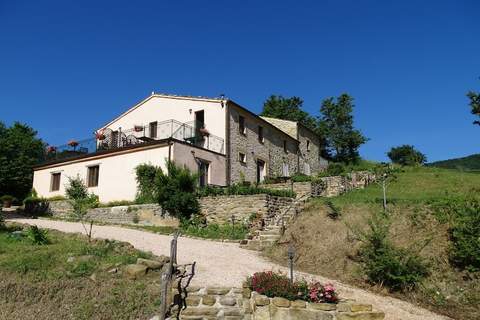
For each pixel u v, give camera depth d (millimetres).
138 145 22031
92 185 23797
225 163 24453
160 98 27594
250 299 8477
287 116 51406
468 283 9406
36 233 12070
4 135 34500
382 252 10094
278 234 14148
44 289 8820
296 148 34250
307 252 12195
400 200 14391
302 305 7926
